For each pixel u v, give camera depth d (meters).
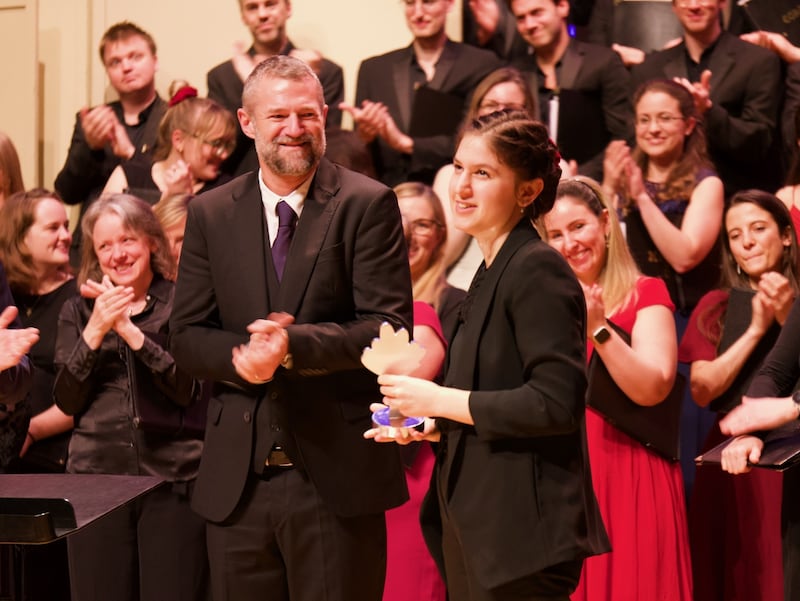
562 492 6.31
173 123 13.67
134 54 15.16
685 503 11.05
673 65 13.77
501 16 15.08
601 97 13.77
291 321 7.36
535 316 6.23
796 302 8.64
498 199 6.50
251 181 8.07
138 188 13.88
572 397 6.09
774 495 10.60
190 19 16.38
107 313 9.79
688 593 10.09
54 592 11.50
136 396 9.77
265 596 7.88
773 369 8.52
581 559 6.59
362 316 7.65
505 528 6.26
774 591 10.55
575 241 10.10
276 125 7.64
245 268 7.77
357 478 7.71
